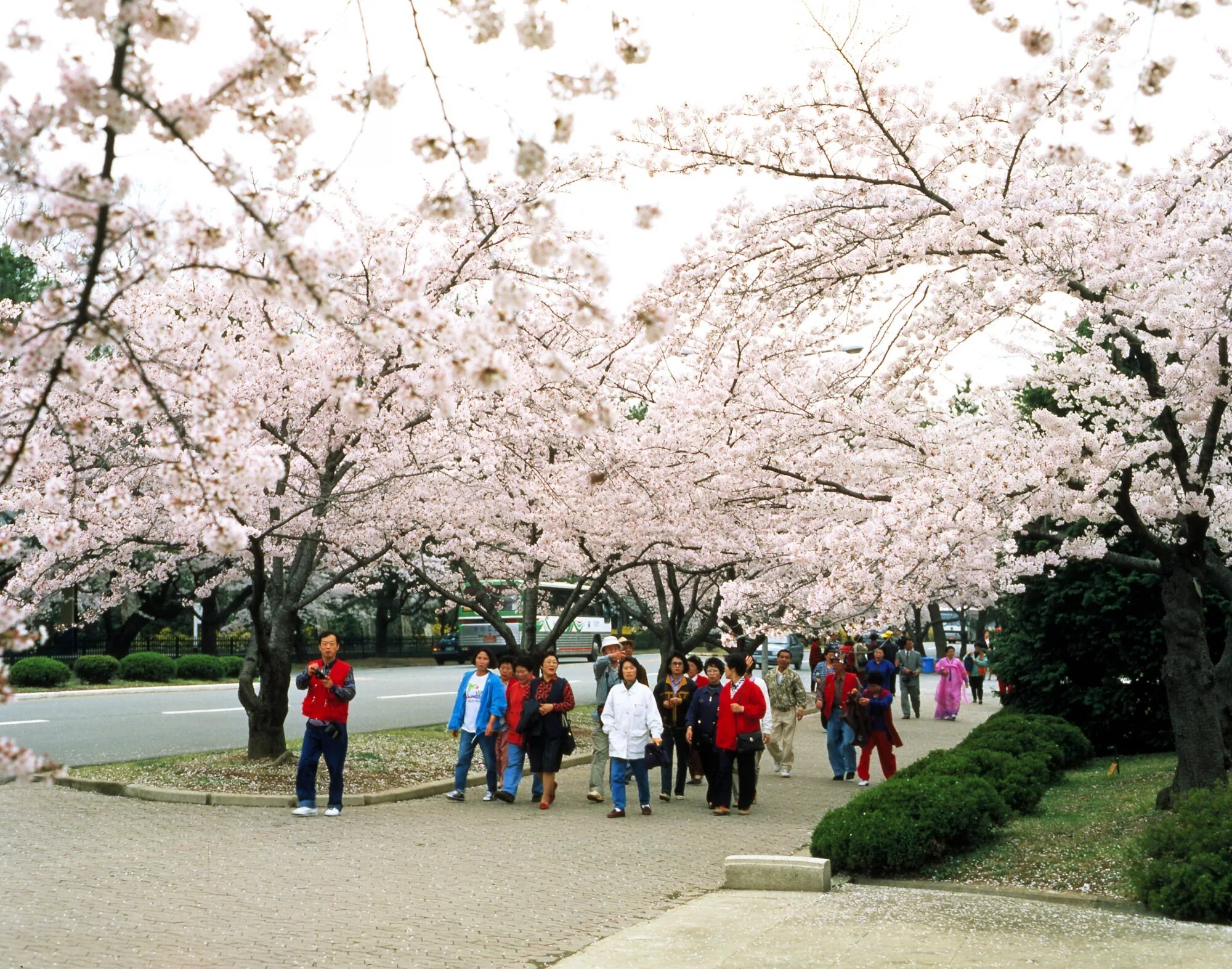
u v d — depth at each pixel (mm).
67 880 8320
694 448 12742
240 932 6926
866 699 15188
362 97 4043
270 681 14062
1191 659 9859
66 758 15070
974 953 6281
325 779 13242
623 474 13352
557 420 12914
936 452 10422
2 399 4844
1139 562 9938
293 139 4164
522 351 12266
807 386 11875
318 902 7770
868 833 8812
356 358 11461
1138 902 7551
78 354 4070
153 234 3906
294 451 12508
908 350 10492
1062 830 9914
